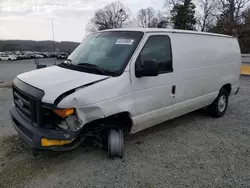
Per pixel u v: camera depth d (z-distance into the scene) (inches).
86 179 114.6
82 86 111.7
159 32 146.6
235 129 186.5
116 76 123.0
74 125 109.6
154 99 143.3
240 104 270.4
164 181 114.3
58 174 118.3
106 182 112.5
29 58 2059.5
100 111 114.7
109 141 129.4
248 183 113.7
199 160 135.1
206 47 183.9
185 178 117.0
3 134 165.8
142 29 144.8
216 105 209.8
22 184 109.9
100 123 125.7
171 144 155.9
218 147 152.9
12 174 117.5
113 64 129.8
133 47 132.9
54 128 110.7
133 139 163.5
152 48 140.6
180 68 158.7
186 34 166.4
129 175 118.6
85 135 121.5
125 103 126.2
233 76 224.8
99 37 156.3
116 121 132.3
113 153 130.6
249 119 213.2
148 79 137.0
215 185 111.7
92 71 128.2
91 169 123.2
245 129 186.7
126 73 126.0
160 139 164.1
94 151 142.3
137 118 136.2
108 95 117.2
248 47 973.8
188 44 166.6
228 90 227.8
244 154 143.5
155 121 150.9
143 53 134.9
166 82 149.3
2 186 108.1
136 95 132.0
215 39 196.4
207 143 158.9
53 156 135.3
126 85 125.4
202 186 110.9
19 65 1168.2
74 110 106.7
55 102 104.0
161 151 145.4
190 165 129.4
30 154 136.9
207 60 185.0
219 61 200.1
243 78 504.7
